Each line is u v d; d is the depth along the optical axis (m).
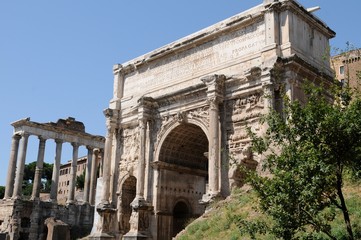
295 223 12.70
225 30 37.41
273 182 12.80
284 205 12.52
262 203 13.29
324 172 12.17
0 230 68.31
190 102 38.38
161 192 40.38
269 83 31.45
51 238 50.66
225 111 35.31
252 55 34.84
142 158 40.72
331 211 13.66
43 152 74.75
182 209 44.00
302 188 12.29
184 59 41.09
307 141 12.89
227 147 34.41
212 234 23.44
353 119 12.38
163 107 41.16
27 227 70.38
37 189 72.12
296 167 12.54
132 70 46.91
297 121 13.43
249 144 33.00
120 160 45.28
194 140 42.44
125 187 44.75
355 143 12.50
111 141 45.78
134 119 44.41
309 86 14.13
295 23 34.09
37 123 74.31
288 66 31.58
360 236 16.62
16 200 68.81
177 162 42.81
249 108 33.72
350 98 13.83
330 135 12.58
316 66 35.09
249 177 13.70
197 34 39.97
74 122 79.81
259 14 34.81
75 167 77.44
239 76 34.59
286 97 14.30
